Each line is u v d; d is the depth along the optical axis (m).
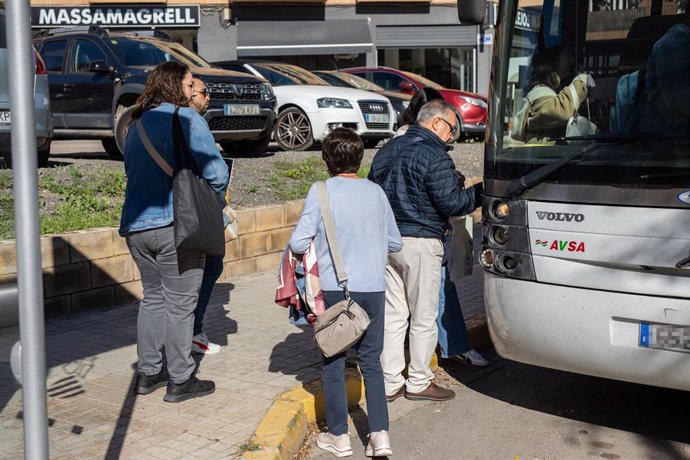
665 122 4.75
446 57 31.77
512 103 5.36
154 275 5.59
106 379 5.95
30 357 2.80
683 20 4.82
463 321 6.50
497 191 5.35
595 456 5.11
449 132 5.78
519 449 5.23
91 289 7.68
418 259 5.73
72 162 12.20
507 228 5.29
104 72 13.16
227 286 8.72
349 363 6.27
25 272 2.77
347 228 4.88
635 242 4.77
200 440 4.91
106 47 13.54
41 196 8.95
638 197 4.75
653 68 4.86
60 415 5.29
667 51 4.83
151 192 5.42
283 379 5.95
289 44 30.14
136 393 5.67
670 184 4.67
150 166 5.38
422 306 5.85
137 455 4.71
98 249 7.70
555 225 5.06
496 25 5.59
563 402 6.05
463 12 5.65
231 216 6.30
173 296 5.46
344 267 4.87
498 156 5.38
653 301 4.76
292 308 5.18
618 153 4.85
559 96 5.15
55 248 7.39
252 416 5.27
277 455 4.72
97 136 13.42
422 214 5.69
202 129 5.35
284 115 15.26
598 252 4.89
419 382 6.00
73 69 13.73
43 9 28.34
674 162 4.68
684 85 4.74
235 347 6.71
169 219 5.39
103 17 28.67
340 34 30.62
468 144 18.08
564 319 5.08
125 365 6.25
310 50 30.33
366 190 4.99
